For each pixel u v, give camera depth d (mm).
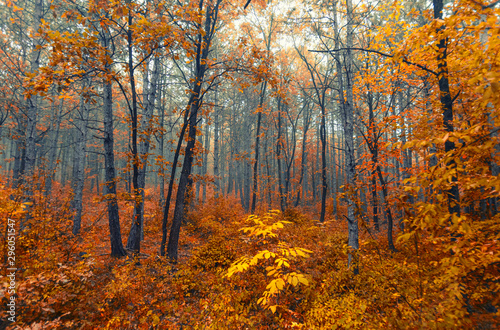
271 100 23000
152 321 3717
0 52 10664
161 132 7363
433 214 1933
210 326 3178
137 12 5172
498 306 2225
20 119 10672
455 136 1895
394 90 7418
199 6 7141
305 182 27828
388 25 5348
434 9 4078
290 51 19453
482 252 2133
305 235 8219
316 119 25266
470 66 2236
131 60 6379
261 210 15758
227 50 18312
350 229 5566
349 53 6172
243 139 28516
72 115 16031
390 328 2377
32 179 6098
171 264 6246
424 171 2170
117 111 17578
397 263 4633
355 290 3662
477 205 4344
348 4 6750
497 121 1847
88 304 3818
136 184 6738
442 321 2018
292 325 3225
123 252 6945
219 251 6496
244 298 4070
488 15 2287
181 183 7258
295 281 2018
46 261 4316
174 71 19656
